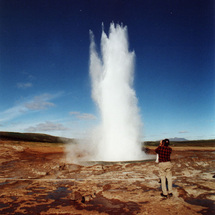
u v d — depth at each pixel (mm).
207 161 11016
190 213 3871
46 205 4613
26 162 13719
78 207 4414
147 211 4047
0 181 7594
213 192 5211
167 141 5184
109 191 5691
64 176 8406
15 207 4508
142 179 7223
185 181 6566
